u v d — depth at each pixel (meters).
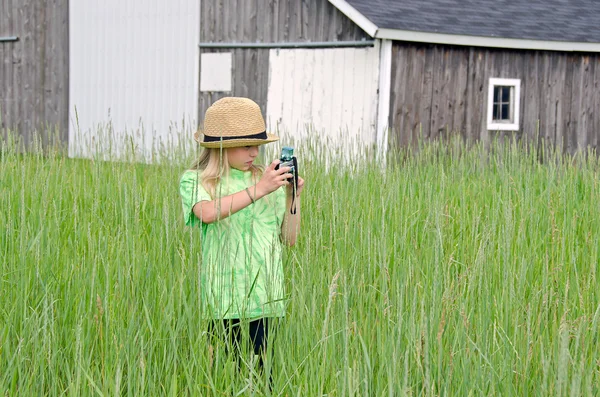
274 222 4.95
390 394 3.63
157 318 4.75
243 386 4.22
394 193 7.39
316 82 16.23
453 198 8.34
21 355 4.30
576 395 3.53
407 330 4.39
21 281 4.89
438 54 15.52
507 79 16.09
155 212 6.95
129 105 19.42
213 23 17.94
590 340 4.52
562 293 5.39
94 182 8.46
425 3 16.22
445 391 3.96
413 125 15.38
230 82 17.67
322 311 4.76
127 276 4.80
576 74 16.69
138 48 19.22
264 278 4.79
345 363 3.74
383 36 14.79
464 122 15.80
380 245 5.18
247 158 4.93
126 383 4.22
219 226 4.84
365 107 15.45
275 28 16.91
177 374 4.41
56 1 20.64
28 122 21.20
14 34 21.39
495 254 6.09
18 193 7.46
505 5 17.22
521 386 4.16
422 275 5.37
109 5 19.70
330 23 16.02
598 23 17.42
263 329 4.67
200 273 4.62
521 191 8.11
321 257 5.45
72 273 5.20
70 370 4.40
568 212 7.68
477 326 4.61
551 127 16.55
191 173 4.95
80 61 20.25
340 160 9.12
